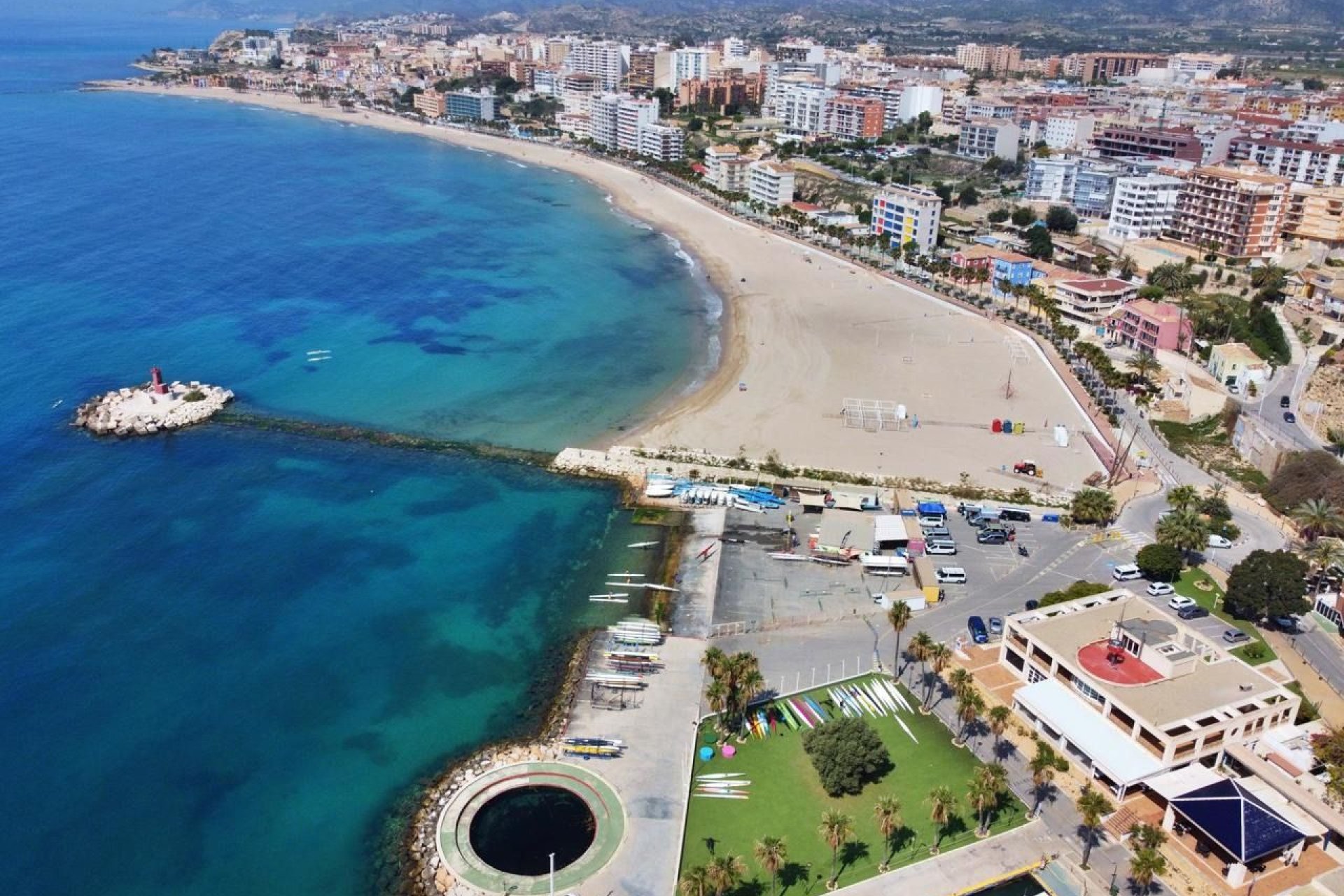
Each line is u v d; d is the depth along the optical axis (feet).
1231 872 257.96
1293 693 319.47
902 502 476.95
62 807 295.69
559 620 390.01
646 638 369.09
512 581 418.10
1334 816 267.80
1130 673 318.24
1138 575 411.34
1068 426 575.38
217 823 290.15
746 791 292.40
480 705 340.80
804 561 426.51
